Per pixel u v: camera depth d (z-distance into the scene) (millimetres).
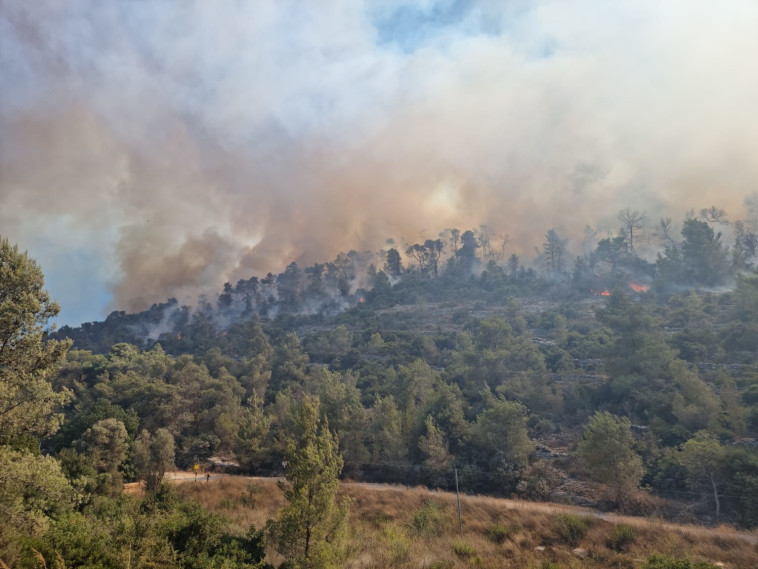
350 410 65562
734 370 71688
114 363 100938
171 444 63344
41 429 21844
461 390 81375
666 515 41844
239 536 26016
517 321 119188
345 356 118875
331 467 21984
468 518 40625
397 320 155000
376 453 63188
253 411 84562
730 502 40531
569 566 28859
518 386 76938
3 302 21188
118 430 57469
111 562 17688
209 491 52156
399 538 32812
